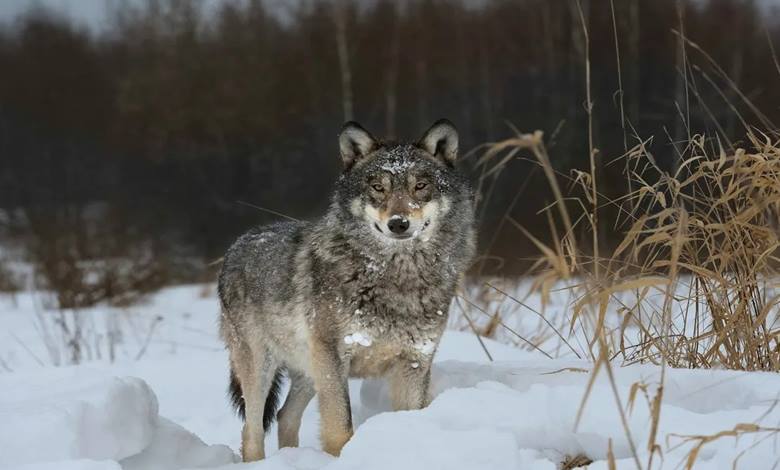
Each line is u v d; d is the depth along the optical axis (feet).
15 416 20.06
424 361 24.77
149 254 99.09
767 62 92.73
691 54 101.30
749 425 15.35
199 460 23.18
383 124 122.21
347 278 24.02
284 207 121.60
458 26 123.95
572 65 106.11
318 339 24.52
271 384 28.27
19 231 112.78
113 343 51.37
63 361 46.93
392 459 17.53
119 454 21.13
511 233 69.56
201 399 34.30
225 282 29.30
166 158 130.11
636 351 25.98
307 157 125.08
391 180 24.27
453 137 26.21
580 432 18.89
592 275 26.91
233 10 133.69
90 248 86.74
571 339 38.22
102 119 137.90
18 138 139.54
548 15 112.37
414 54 123.95
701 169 23.71
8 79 140.77
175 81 132.46
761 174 22.66
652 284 18.12
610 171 71.05
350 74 124.77
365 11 129.08
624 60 105.40
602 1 108.68
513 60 118.83
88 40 141.90
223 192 125.29
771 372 21.90
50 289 79.51
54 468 17.65
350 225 24.36
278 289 26.22
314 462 21.33
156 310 68.39
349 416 24.40
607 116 101.76
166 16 135.74
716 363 24.02
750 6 96.99
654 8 106.73
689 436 16.10
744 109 76.48
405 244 23.80
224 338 29.63
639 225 21.71
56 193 135.74
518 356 35.53
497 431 17.94
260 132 127.44
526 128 110.32
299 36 130.62
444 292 24.56
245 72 130.00
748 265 23.41
